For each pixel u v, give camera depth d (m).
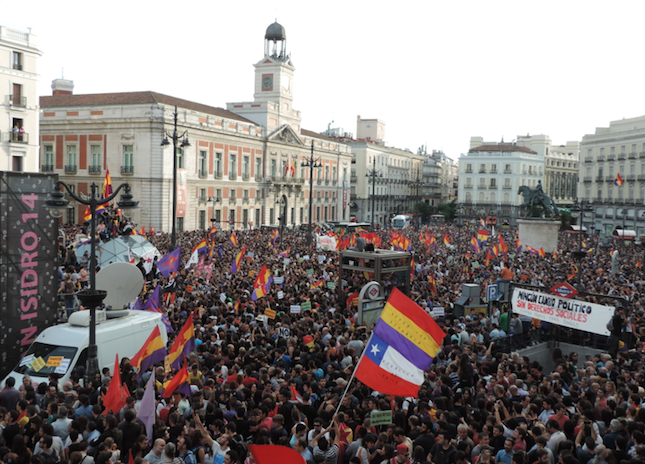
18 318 16.19
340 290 24.28
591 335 20.62
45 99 71.81
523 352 19.72
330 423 10.03
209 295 22.80
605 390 12.08
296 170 93.00
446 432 9.13
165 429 10.43
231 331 16.73
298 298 21.81
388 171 140.12
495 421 10.02
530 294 19.61
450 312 22.98
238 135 77.19
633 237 73.75
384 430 10.56
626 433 9.84
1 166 53.69
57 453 9.39
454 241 63.28
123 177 65.06
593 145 98.69
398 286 23.92
